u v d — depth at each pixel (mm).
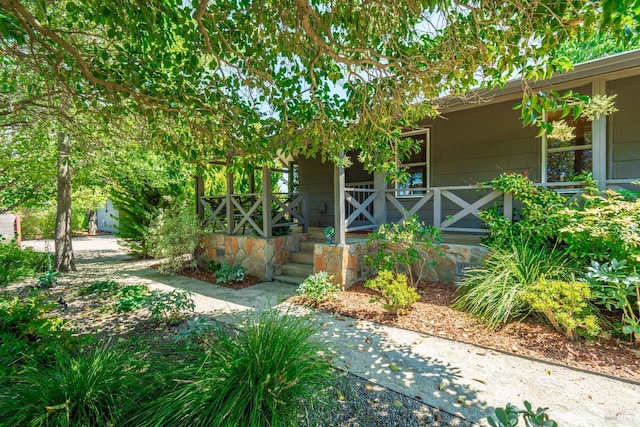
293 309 4031
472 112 5699
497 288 3518
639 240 2879
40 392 1786
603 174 4098
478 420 1959
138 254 8781
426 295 4375
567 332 2941
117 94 2822
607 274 2850
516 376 2461
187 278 6230
